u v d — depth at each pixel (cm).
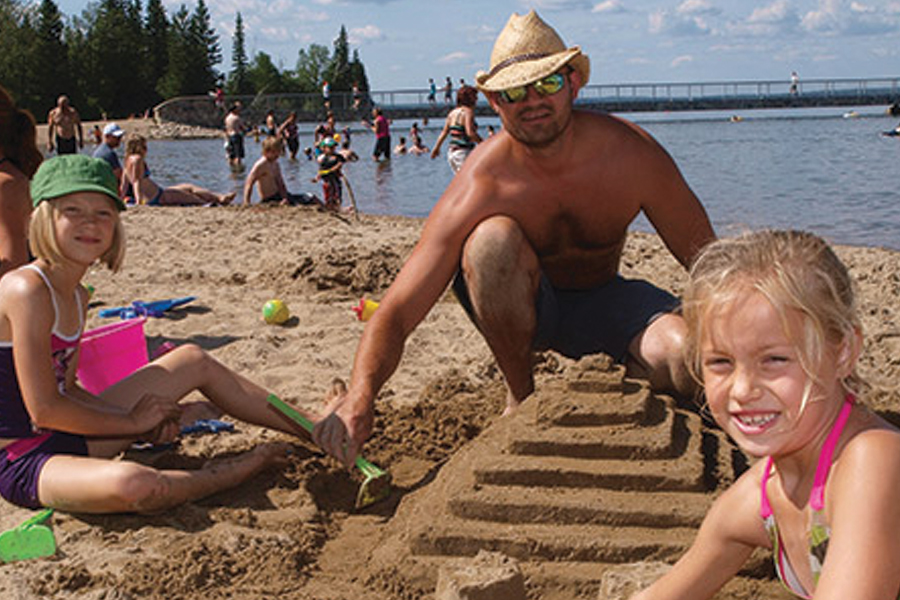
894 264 872
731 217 1362
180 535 358
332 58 13988
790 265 194
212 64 10900
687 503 334
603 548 323
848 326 196
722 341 199
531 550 327
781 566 228
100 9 10594
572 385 378
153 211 1357
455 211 424
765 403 198
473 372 572
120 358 476
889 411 459
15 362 376
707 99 6981
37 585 323
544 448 358
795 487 214
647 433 358
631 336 439
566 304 464
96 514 373
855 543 189
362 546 361
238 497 396
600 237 434
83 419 383
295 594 322
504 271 413
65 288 388
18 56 9006
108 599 314
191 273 867
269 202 1459
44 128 5162
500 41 410
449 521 339
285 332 668
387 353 411
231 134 2777
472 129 1432
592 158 417
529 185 420
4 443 383
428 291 423
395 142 3972
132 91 9994
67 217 378
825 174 1955
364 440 395
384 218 1320
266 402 441
